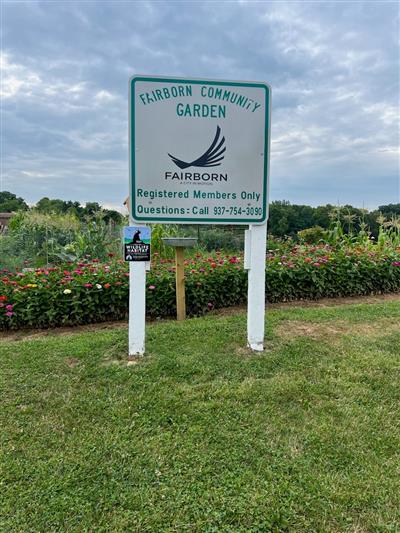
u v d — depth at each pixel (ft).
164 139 11.10
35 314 14.67
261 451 7.13
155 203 11.21
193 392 9.18
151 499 6.04
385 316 15.56
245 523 5.62
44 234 33.14
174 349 11.78
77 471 6.63
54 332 14.48
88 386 9.48
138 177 11.09
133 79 10.85
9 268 23.93
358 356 11.31
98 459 6.93
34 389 9.33
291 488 6.24
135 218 11.16
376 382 9.74
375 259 21.16
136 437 7.52
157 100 11.00
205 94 11.16
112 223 32.12
